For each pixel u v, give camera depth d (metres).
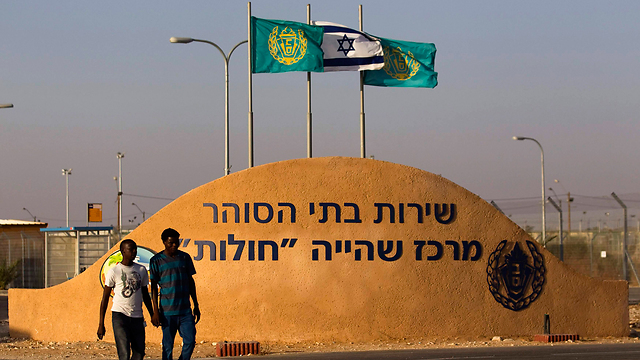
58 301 17.11
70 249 34.25
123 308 10.07
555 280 17.81
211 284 16.94
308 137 19.70
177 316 10.37
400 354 14.31
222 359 14.10
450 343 16.48
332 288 17.03
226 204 17.09
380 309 17.08
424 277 17.30
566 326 17.69
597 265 40.44
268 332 16.83
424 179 17.61
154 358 14.43
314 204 17.22
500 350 14.81
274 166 17.28
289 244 17.08
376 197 17.39
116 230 33.34
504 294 17.53
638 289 36.59
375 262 17.20
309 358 13.88
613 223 40.12
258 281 16.95
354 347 15.95
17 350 15.39
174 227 17.05
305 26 19.80
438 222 17.52
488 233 17.66
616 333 17.89
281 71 19.77
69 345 16.16
